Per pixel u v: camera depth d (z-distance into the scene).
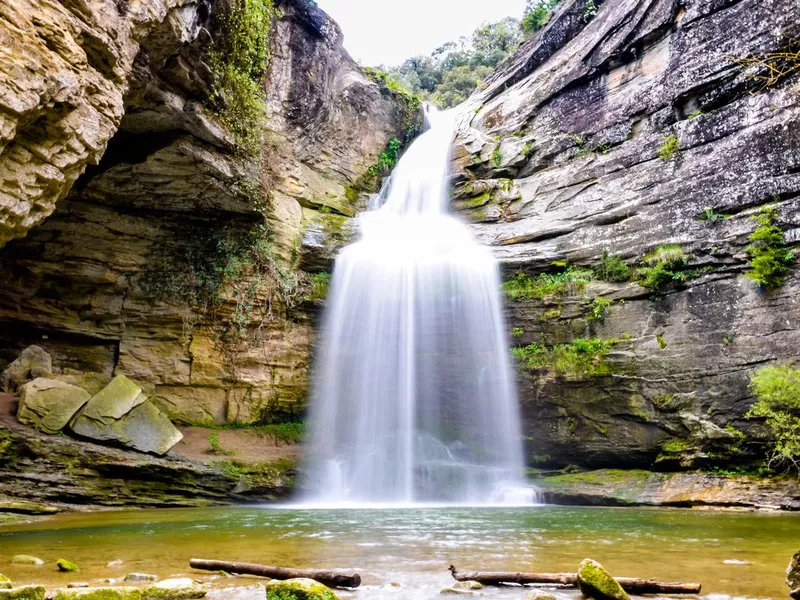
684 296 14.45
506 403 16.25
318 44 21.05
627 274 15.69
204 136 13.86
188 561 5.76
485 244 18.58
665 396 14.10
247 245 17.09
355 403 17.31
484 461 16.14
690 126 15.86
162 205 15.73
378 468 15.48
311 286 18.19
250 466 14.04
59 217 14.88
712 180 14.91
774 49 14.79
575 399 15.35
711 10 16.39
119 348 15.73
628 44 18.39
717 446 13.16
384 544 7.04
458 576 4.99
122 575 5.08
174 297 16.23
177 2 10.55
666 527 8.66
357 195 22.05
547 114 20.52
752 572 5.20
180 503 12.55
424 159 22.81
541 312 16.48
